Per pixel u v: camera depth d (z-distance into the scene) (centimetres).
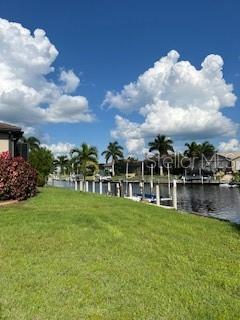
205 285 738
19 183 2019
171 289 709
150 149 11169
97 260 890
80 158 6844
